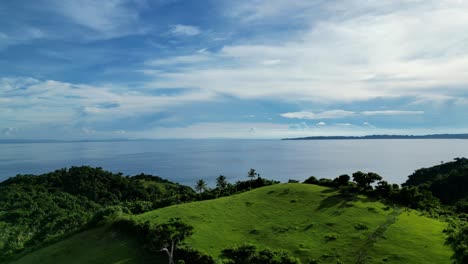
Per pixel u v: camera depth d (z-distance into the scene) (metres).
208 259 68.81
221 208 103.44
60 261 83.38
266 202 105.19
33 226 157.38
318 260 68.12
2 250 114.25
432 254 67.12
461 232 73.56
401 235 75.88
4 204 188.38
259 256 62.78
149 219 95.88
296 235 80.44
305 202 101.88
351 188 108.75
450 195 164.25
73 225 125.00
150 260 74.12
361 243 73.44
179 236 77.38
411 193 102.25
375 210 91.38
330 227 82.88
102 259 78.06
